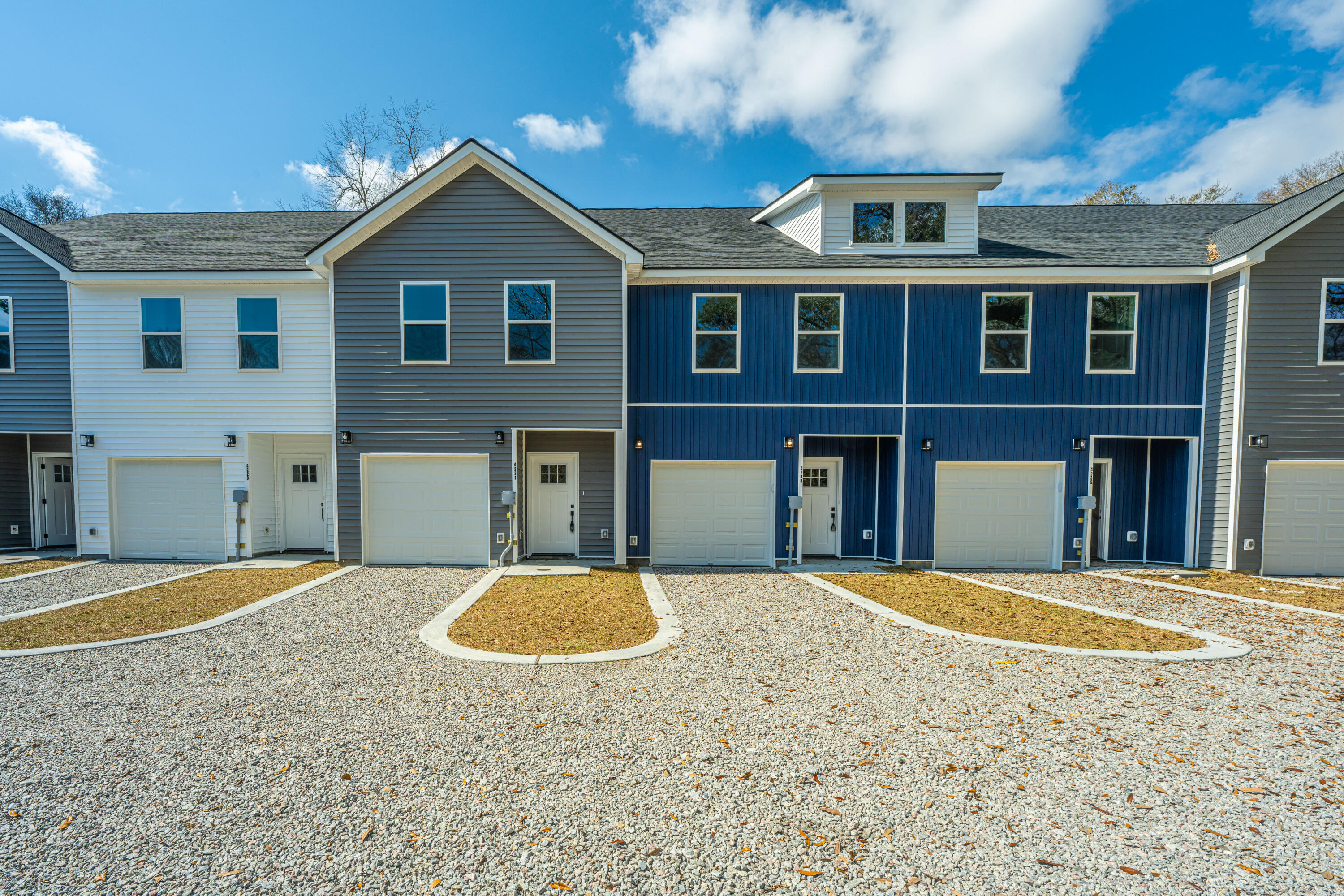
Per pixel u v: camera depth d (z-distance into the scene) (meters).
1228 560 9.76
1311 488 9.63
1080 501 10.12
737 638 6.05
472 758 3.57
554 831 2.87
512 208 9.88
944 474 10.45
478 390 9.98
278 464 11.41
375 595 7.94
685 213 13.80
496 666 5.20
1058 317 10.23
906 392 10.34
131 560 10.52
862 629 6.38
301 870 2.59
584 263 9.91
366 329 9.95
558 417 9.99
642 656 5.46
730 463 10.58
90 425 10.52
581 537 11.09
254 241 11.90
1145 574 9.79
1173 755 3.66
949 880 2.55
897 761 3.55
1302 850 2.78
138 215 13.52
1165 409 10.18
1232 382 9.66
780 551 10.53
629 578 9.27
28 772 3.40
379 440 10.02
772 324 10.43
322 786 3.26
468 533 10.19
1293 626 6.54
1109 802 3.15
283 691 4.61
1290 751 3.73
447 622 6.62
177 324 10.44
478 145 9.66
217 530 10.74
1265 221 10.33
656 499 10.65
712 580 9.13
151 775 3.37
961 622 6.69
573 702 4.41
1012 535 10.50
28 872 2.57
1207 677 4.96
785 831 2.88
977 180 10.53
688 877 2.56
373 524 10.20
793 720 4.11
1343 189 9.08
